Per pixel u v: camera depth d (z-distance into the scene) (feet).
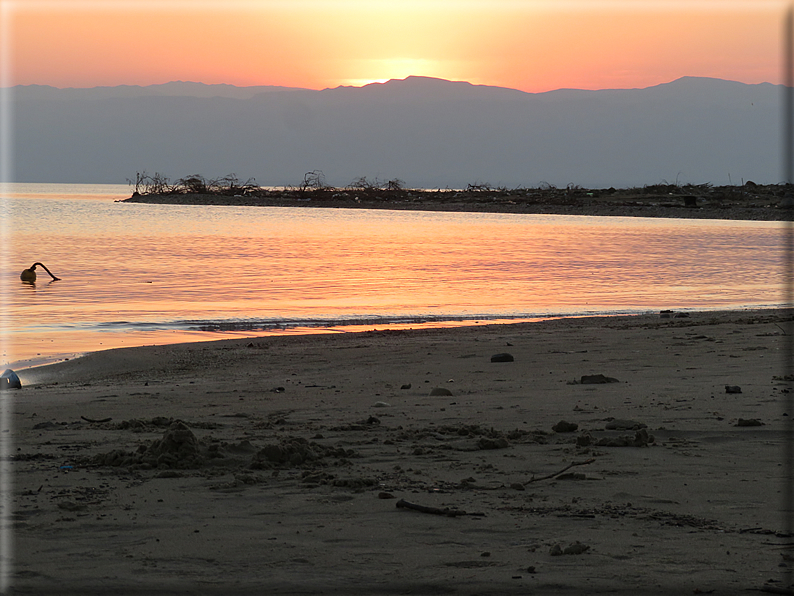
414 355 66.64
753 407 41.34
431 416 41.14
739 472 29.53
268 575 19.94
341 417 41.22
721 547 21.84
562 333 79.61
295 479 29.12
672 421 38.32
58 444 34.94
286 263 168.35
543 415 40.83
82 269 153.79
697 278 150.10
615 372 55.26
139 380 57.11
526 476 29.45
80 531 23.16
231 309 104.73
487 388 50.29
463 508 25.50
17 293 119.44
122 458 31.40
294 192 631.15
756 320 86.02
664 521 24.11
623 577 19.72
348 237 255.91
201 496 26.91
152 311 102.47
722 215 411.34
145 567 20.40
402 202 560.20
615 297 121.29
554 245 230.68
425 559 21.03
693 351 64.34
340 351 69.82
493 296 120.67
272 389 51.31
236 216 399.65
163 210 453.99
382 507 25.66
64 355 71.72
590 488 27.63
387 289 127.85
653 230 312.29
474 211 489.26
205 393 50.08
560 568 20.34
